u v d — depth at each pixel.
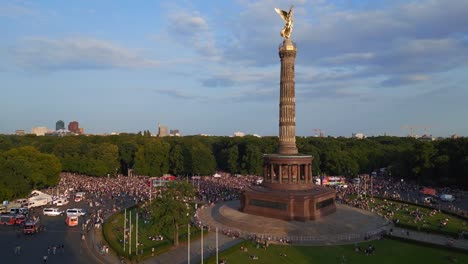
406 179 176.88
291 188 102.50
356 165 187.00
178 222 78.31
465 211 111.06
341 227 88.56
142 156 194.62
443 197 129.38
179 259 70.31
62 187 155.62
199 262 67.56
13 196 125.69
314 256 71.19
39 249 76.00
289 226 88.56
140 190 148.25
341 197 132.62
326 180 164.00
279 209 96.19
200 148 195.12
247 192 103.44
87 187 155.38
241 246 75.94
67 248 76.88
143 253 71.38
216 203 122.50
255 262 67.75
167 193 81.25
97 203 122.31
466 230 89.19
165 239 82.81
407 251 74.38
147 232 88.44
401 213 107.69
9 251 74.62
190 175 199.38
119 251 72.12
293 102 107.69
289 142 108.38
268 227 88.00
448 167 153.50
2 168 121.88
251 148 197.00
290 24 106.44
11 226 94.50
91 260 69.62
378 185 163.12
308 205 94.69
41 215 107.75
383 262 68.06
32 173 136.38
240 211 104.94
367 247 76.81
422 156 160.50
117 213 106.31
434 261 68.69
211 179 179.62
